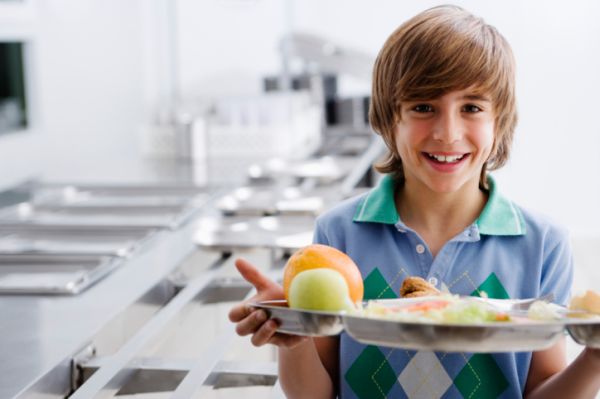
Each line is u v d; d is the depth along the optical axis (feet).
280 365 3.65
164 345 4.64
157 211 8.91
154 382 4.14
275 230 6.83
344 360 3.89
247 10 18.72
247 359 5.16
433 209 3.86
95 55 15.37
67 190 10.02
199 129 12.35
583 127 18.86
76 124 14.78
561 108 18.85
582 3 18.43
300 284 2.95
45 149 13.76
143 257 6.51
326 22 19.01
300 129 13.15
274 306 3.05
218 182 10.10
